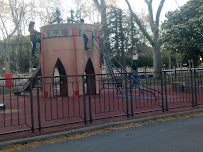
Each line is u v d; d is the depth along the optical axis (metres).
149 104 9.42
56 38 12.91
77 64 12.80
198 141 4.97
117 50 25.09
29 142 5.16
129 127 6.38
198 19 21.70
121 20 24.75
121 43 24.89
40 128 5.83
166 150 4.48
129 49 30.81
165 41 24.98
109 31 24.20
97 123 6.47
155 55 26.44
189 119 7.21
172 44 23.61
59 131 5.72
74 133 5.78
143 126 6.47
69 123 6.23
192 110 8.13
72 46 12.87
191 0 23.50
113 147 4.77
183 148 4.56
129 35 27.44
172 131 5.87
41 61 13.46
